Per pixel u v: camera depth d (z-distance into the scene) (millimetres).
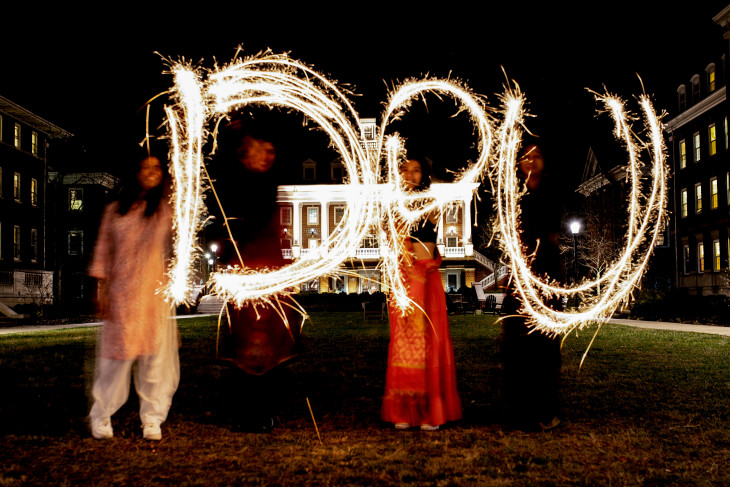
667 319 21438
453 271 49875
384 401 4512
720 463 3518
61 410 5035
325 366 8039
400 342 4461
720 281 30672
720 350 9898
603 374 7047
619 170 37844
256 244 4438
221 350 4414
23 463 3514
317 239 49906
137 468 3432
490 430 4363
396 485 3133
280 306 4410
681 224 35219
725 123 30703
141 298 4059
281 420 4719
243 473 3342
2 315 25953
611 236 37562
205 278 38875
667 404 5242
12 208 34812
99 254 4098
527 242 4488
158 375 4133
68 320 28016
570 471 3357
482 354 9430
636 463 3518
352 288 47312
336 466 3467
